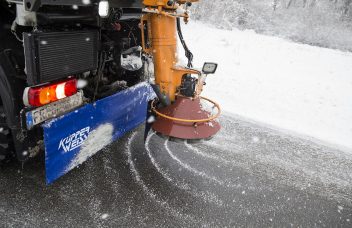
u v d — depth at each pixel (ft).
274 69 28.99
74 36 8.02
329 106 20.63
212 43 36.40
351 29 58.59
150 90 12.42
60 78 8.00
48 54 7.41
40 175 9.77
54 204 8.64
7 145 8.99
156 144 12.73
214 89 21.49
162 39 8.86
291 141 14.35
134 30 12.27
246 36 44.21
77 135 9.21
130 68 11.87
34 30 7.30
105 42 10.23
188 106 9.05
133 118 11.96
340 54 39.78
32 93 7.59
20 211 8.26
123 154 11.67
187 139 8.74
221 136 14.14
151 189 9.74
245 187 10.40
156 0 8.45
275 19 60.95
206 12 55.83
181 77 9.21
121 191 9.48
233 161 12.03
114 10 9.39
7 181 9.36
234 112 17.43
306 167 12.16
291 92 22.76
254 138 14.28
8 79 7.88
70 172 10.16
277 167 11.93
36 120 7.91
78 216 8.28
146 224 8.24
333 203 10.07
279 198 10.00
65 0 7.14
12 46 7.89
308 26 57.98
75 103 8.90
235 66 28.25
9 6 7.72
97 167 10.63
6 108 8.16
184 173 10.84
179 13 9.19
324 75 28.96
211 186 10.24
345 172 12.07
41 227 7.80
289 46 40.57
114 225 8.09
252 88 22.65
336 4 65.67
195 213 8.86
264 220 8.89
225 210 9.12
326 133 15.79
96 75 10.17
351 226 9.07
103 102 9.95
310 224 8.95
